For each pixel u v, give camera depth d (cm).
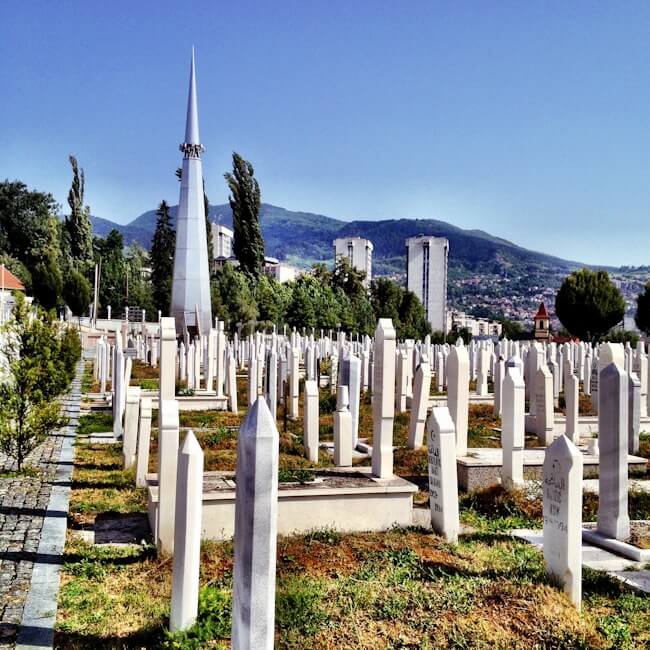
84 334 5206
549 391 1777
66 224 8062
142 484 1350
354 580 862
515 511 1253
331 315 7419
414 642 702
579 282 6844
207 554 959
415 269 16300
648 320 6819
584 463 1452
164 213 8269
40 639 710
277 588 818
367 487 1116
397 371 2395
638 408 1708
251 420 601
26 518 1116
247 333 6206
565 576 818
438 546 1014
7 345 1587
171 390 1334
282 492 1078
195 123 4347
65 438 1858
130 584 866
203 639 698
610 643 722
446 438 1067
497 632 720
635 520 1168
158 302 7800
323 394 2669
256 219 7606
